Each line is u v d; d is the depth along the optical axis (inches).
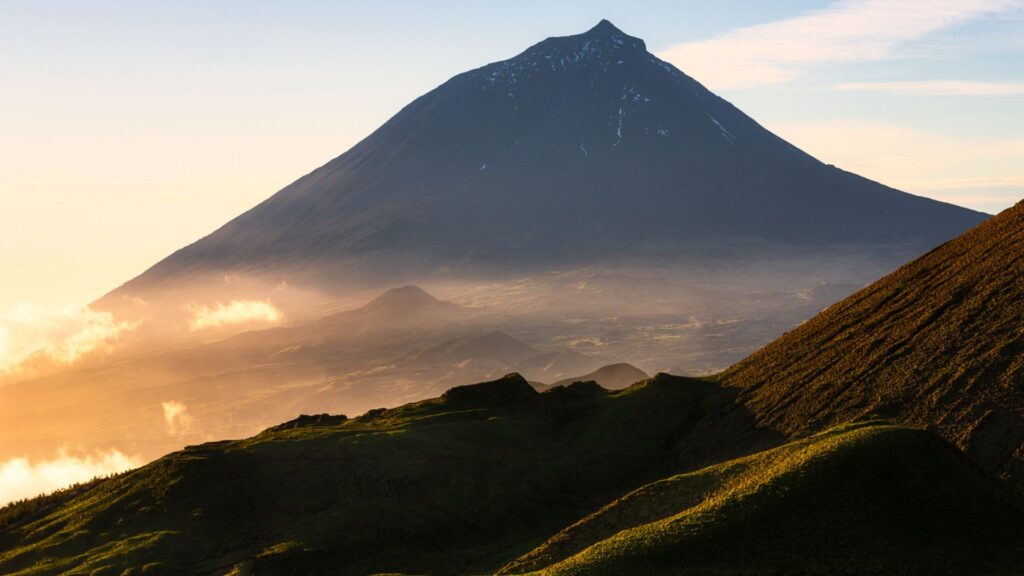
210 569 3186.5
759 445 4023.1
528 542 3513.8
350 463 3927.2
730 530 2596.0
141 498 3688.5
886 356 4244.6
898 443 2886.3
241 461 3895.2
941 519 2615.7
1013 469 3048.7
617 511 3132.4
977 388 3612.2
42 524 3671.3
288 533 3412.9
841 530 2566.4
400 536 3452.3
